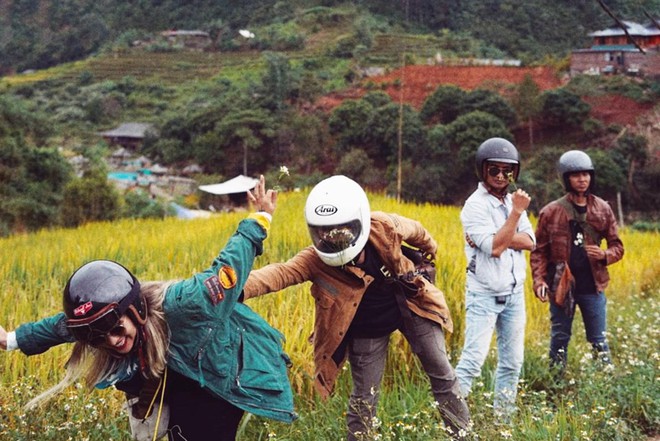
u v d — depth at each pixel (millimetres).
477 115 64938
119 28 159000
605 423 4938
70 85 127500
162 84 124375
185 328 3275
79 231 22172
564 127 71750
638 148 62125
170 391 3539
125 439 4566
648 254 14836
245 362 3518
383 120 69750
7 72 161125
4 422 4500
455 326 7090
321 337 4367
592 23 105000
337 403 5340
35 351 3561
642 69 82125
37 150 47562
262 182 3646
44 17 172000
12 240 21281
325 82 99312
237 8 146750
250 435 4898
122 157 96625
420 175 62406
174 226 21625
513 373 5629
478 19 114812
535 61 97438
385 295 4391
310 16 130375
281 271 4195
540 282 6539
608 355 6371
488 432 4430
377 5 128375
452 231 13734
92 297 3037
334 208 3965
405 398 5477
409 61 101812
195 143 87625
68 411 4562
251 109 86375
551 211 6582
